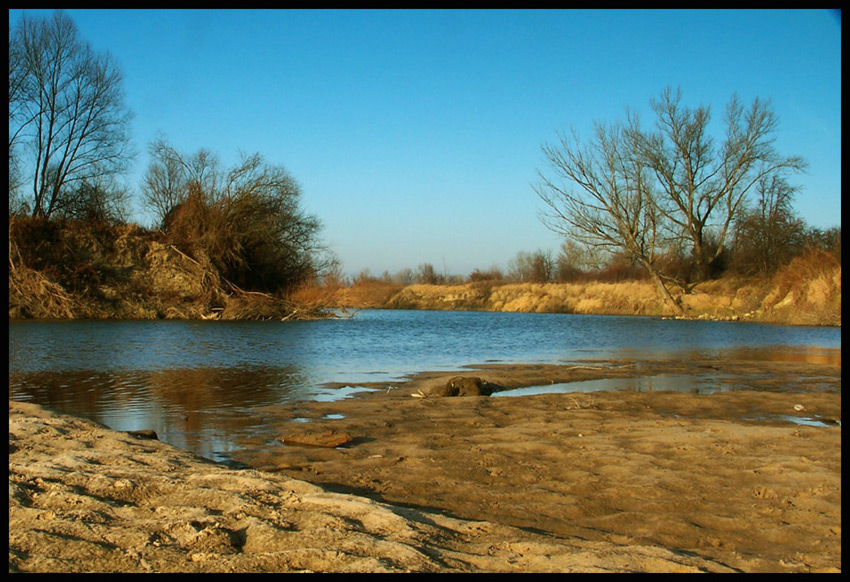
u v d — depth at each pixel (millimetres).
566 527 5480
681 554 4727
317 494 5922
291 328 31812
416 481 6797
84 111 39219
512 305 59125
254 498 5727
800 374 15992
